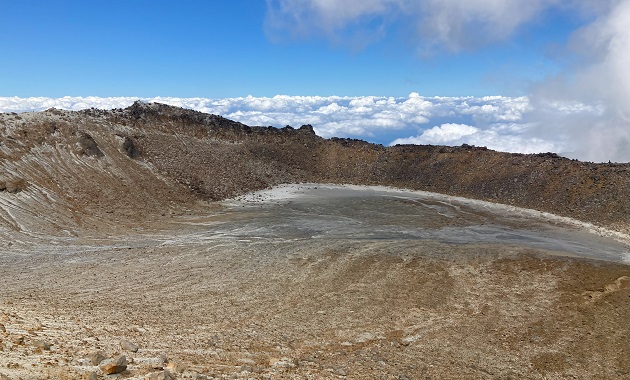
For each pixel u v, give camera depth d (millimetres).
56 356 13406
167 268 36062
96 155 62688
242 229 50750
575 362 22000
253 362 17453
